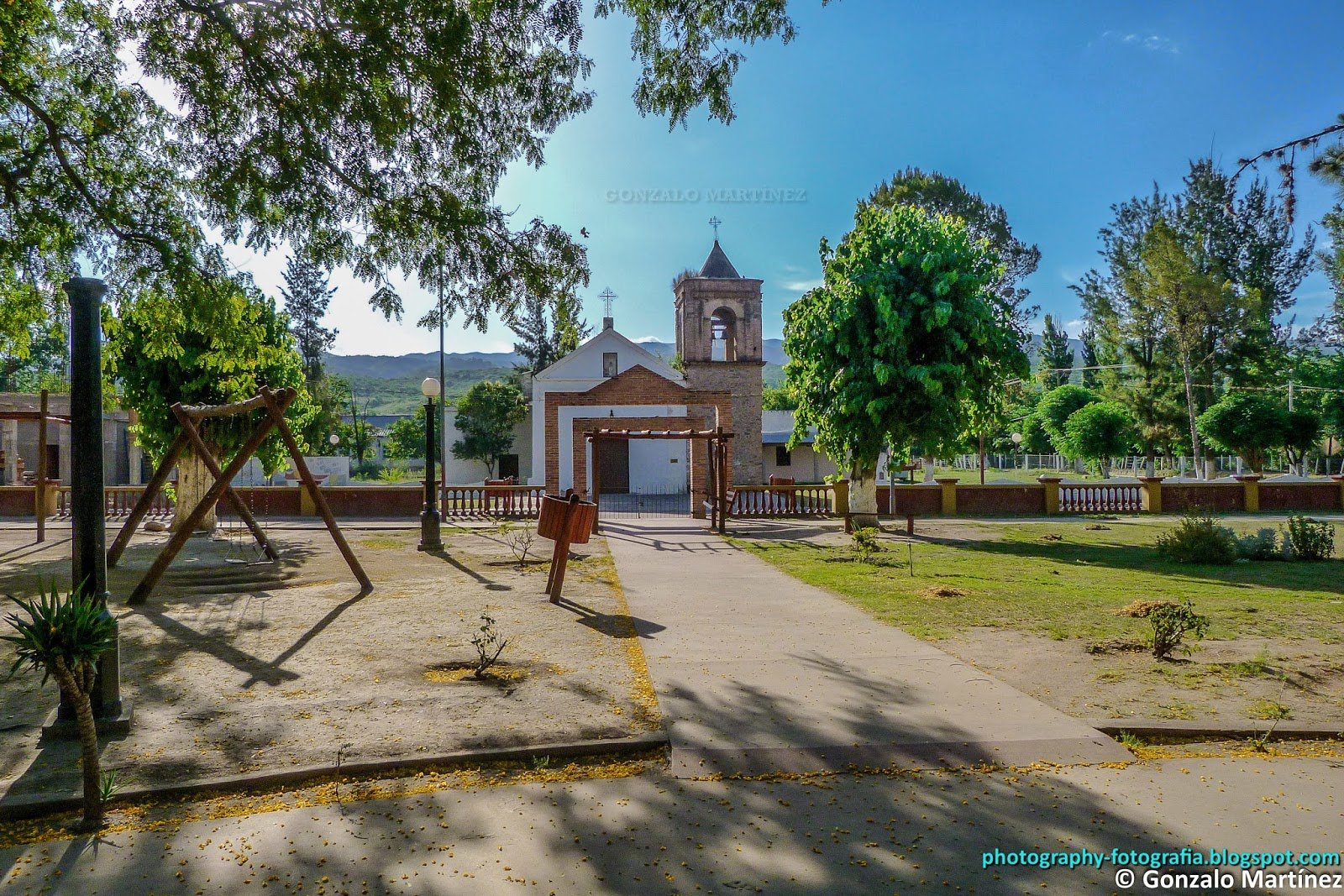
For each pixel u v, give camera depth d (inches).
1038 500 1021.8
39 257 543.8
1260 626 339.9
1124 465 2313.0
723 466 812.0
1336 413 1806.1
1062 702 235.0
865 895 135.9
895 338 757.9
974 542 708.7
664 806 169.9
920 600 405.4
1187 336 1566.2
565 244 426.3
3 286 588.4
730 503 990.4
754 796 174.1
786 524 894.4
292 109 365.1
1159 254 1558.8
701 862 147.0
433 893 136.6
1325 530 597.3
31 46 453.4
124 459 1325.0
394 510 951.0
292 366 716.7
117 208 475.5
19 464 1042.1
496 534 764.6
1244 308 1541.6
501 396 1855.3
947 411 768.9
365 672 270.1
